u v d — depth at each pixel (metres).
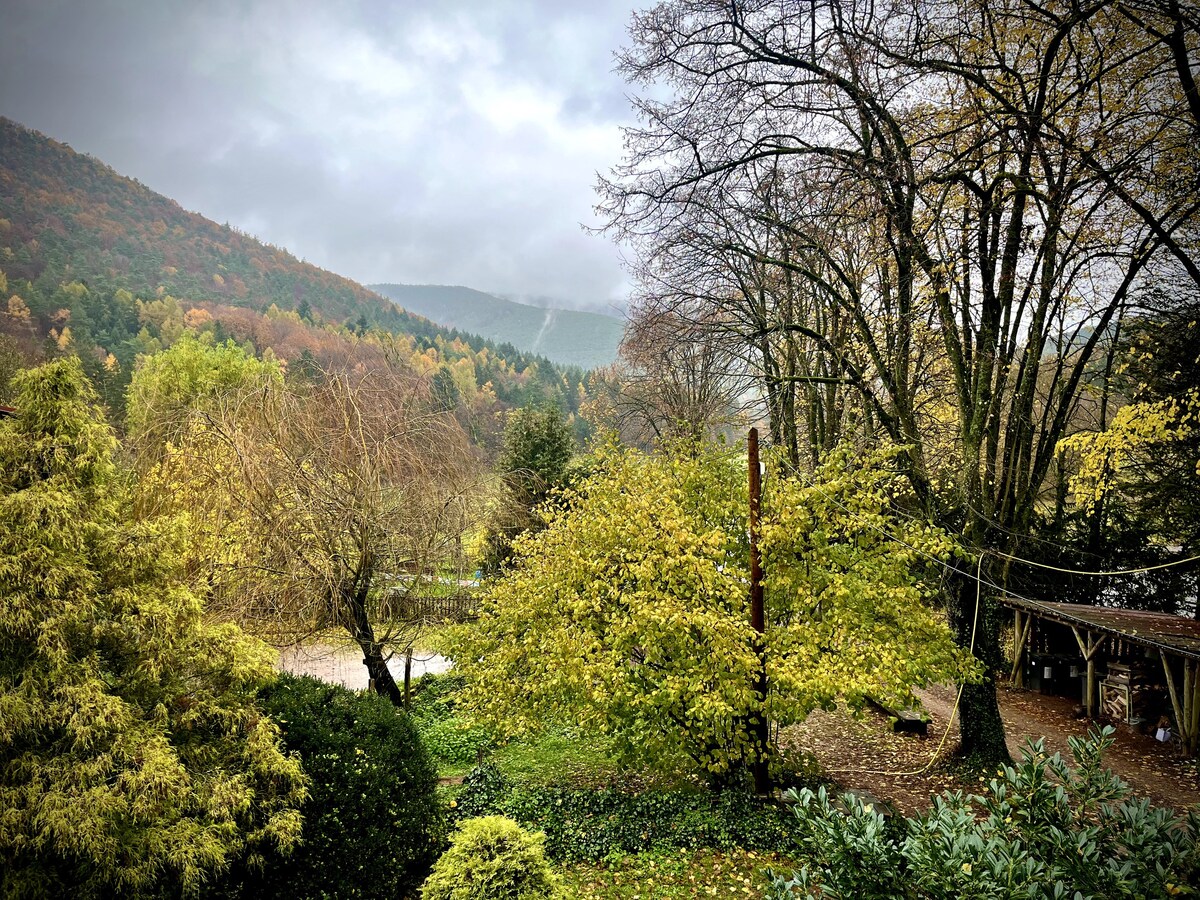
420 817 7.54
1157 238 11.30
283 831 5.90
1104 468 13.00
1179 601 16.50
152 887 5.39
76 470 5.52
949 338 11.15
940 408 16.91
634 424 29.77
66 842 4.59
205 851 5.18
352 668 17.84
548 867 5.93
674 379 23.88
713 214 12.77
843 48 9.59
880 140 10.39
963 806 4.07
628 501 9.80
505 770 11.67
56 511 5.17
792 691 8.87
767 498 9.95
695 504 10.39
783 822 8.31
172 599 5.82
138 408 13.50
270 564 11.10
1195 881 3.48
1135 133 11.02
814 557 9.72
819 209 11.22
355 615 12.37
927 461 15.54
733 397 24.05
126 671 5.56
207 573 9.54
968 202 11.48
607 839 8.11
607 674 8.87
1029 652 16.34
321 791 6.74
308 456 11.63
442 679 16.55
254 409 11.95
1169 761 11.23
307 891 6.40
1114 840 3.80
